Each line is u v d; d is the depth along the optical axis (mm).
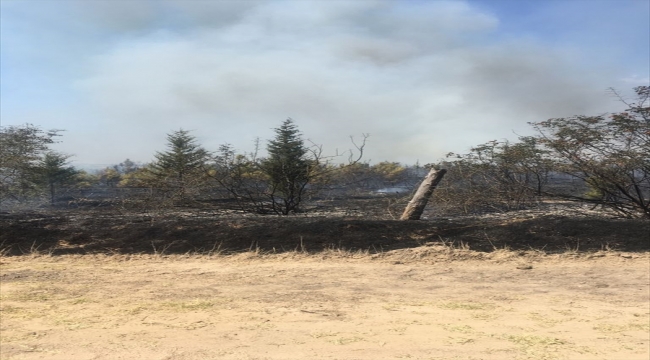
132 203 12195
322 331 4730
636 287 6324
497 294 6062
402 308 5480
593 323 4996
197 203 12984
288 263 7879
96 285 6496
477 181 12094
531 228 9219
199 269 7488
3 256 8539
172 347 4324
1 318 5105
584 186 11641
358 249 8609
